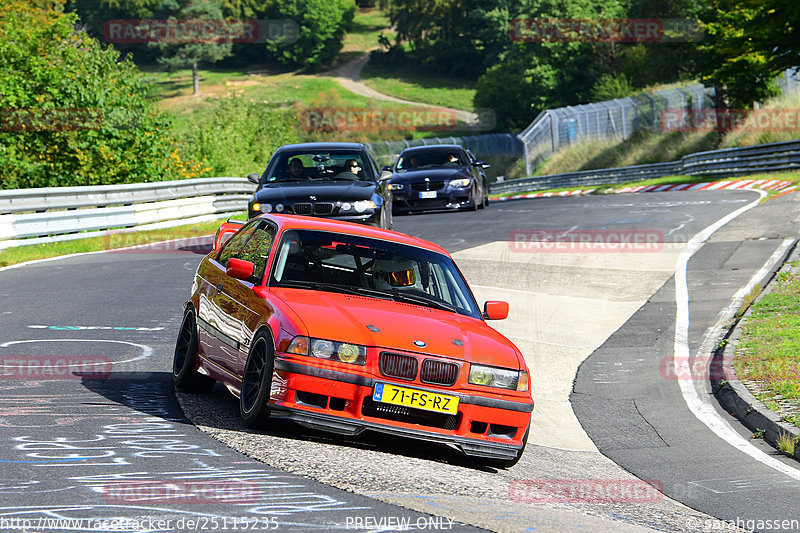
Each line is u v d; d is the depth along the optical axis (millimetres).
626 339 46844
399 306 26781
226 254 31062
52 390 28000
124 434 22953
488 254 68438
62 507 16688
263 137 163000
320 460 22156
